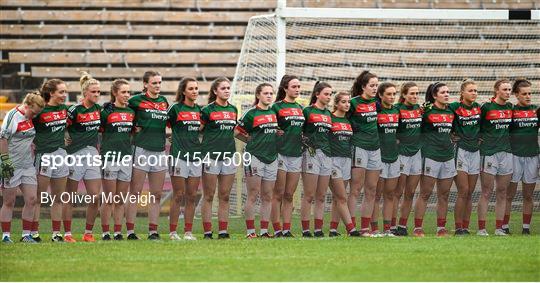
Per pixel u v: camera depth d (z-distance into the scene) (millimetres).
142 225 29031
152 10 50812
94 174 23312
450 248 21031
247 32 35875
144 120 23422
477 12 32250
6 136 22328
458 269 17719
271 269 17703
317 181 24484
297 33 38656
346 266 18078
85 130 23109
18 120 22375
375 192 25031
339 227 28312
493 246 21500
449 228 28438
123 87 23234
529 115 25875
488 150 25562
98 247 21219
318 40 38875
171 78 49062
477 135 25531
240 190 30625
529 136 25969
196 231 27438
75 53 48875
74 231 27047
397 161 25156
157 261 18797
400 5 46938
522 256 19609
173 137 23688
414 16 32438
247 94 35781
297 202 30938
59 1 50250
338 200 24688
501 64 39594
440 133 25188
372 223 25500
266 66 35688
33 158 23750
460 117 25312
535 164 26078
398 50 39625
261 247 21172
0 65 48656
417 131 25234
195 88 23562
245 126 24047
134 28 49781
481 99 39094
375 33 39344
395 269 17703
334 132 24406
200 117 23781
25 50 48844
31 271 17516
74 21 49812
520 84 25828
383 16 32469
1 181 22672
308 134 24297
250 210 24406
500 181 25875
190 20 50344
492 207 31797
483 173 25641
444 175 25375
